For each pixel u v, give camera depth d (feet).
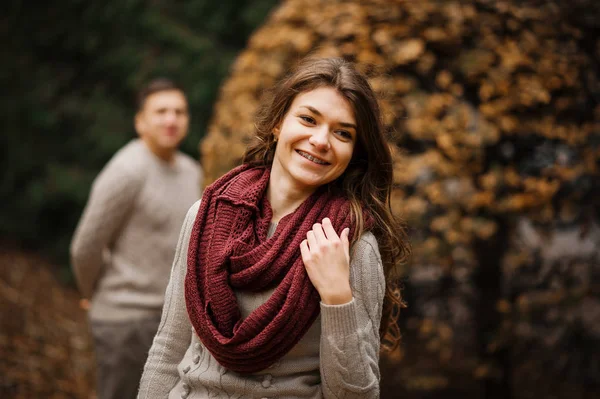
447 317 10.51
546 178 9.16
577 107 9.30
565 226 9.94
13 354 12.67
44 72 20.71
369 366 4.39
